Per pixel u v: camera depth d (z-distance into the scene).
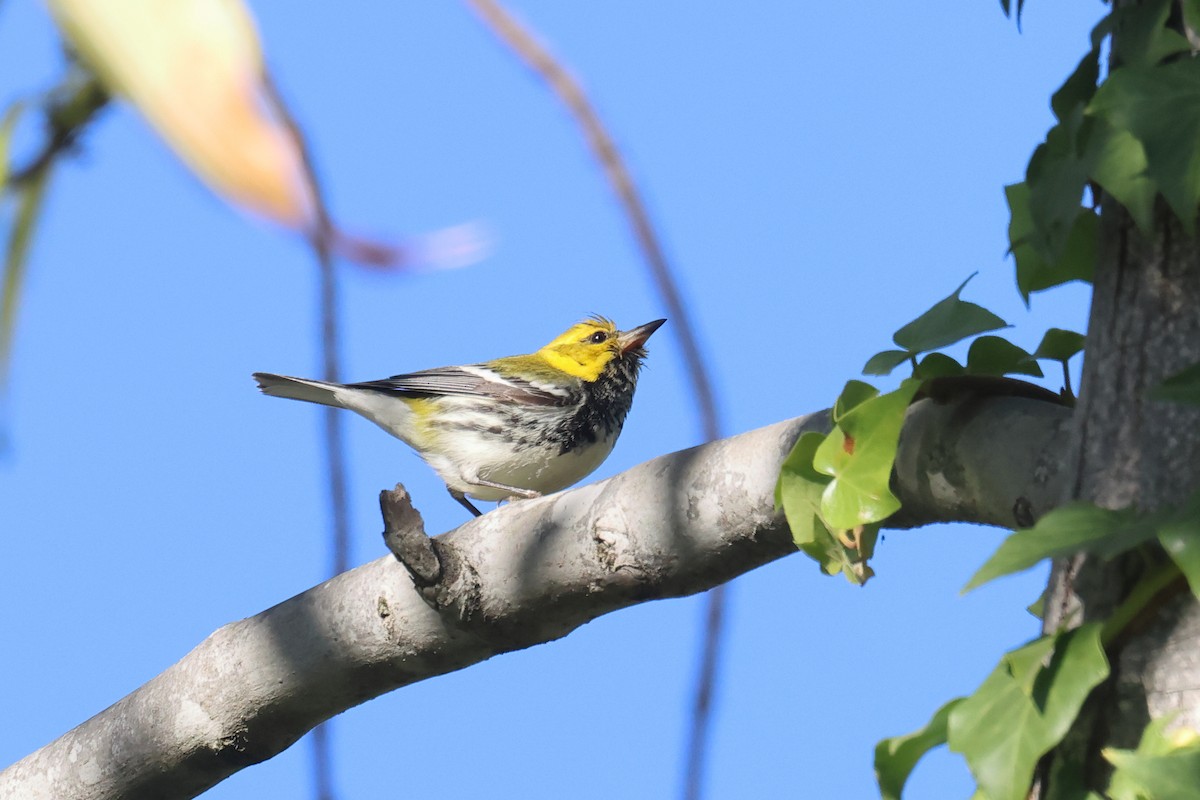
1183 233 4.08
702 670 1.89
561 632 6.67
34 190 1.29
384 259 0.99
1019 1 4.40
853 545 4.73
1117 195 3.80
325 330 1.35
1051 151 4.12
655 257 1.38
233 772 7.44
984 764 3.50
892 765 3.79
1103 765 3.68
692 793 1.85
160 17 1.06
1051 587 4.12
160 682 7.43
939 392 5.09
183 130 1.02
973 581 3.32
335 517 1.58
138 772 7.41
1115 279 4.24
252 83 1.04
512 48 1.24
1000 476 4.89
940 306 5.08
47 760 7.65
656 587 6.21
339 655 6.94
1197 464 3.88
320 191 1.01
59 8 1.08
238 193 1.00
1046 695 3.48
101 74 1.09
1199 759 3.23
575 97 1.29
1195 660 3.64
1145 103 3.56
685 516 5.97
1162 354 4.03
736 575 6.07
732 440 5.96
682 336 1.53
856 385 4.80
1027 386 5.07
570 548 6.31
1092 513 3.46
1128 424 4.05
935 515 5.36
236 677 7.13
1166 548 3.32
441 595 6.53
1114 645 3.74
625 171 1.33
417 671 6.96
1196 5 3.90
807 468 4.81
